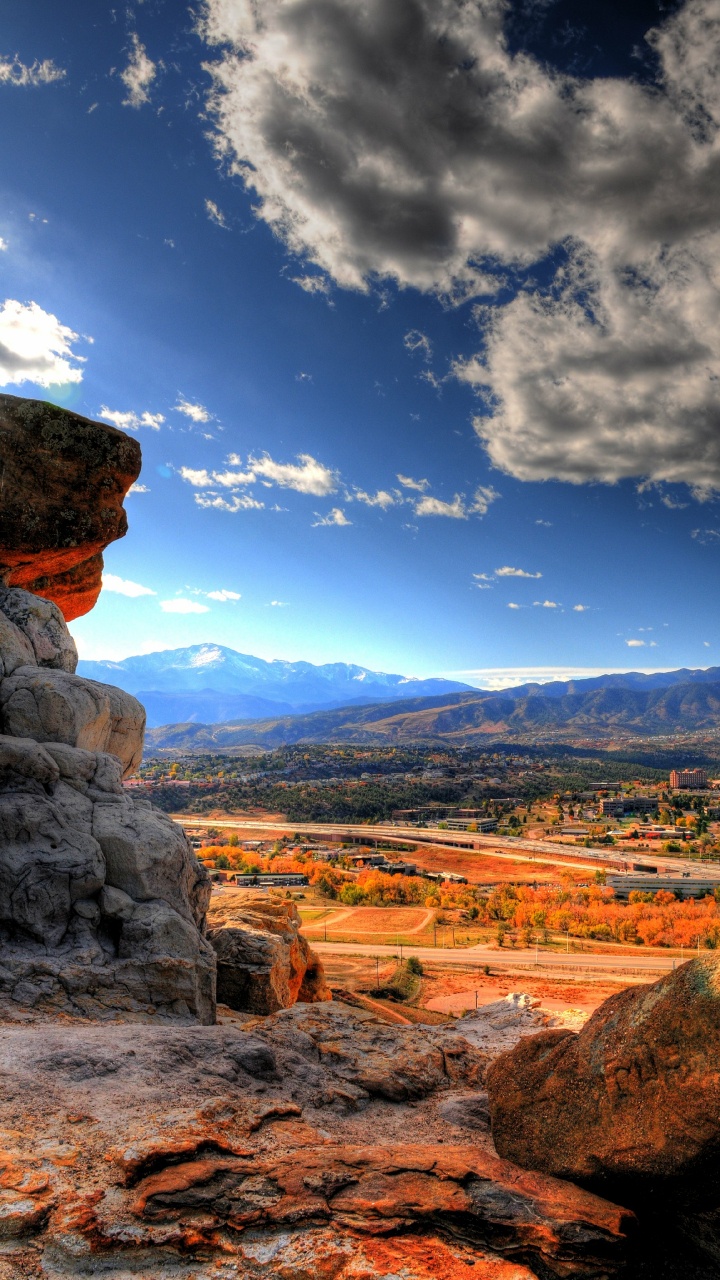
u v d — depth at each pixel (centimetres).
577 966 8462
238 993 1986
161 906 1576
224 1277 647
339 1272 665
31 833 1525
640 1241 815
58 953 1445
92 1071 980
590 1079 848
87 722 1877
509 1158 922
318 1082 1163
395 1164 844
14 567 2203
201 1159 798
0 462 2036
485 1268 695
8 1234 654
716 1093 712
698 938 9831
